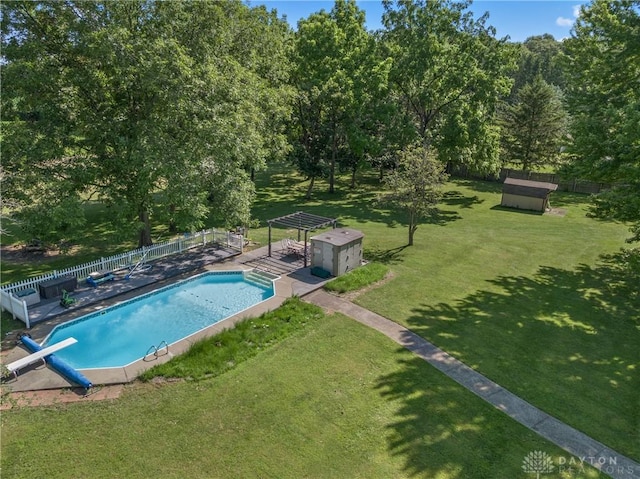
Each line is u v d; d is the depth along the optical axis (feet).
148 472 26.86
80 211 50.03
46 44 50.67
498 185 134.00
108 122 54.24
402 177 70.49
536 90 128.77
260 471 27.09
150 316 48.78
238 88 59.98
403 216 93.97
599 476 27.30
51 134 51.16
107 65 51.03
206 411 32.37
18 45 49.37
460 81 98.37
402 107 112.78
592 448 29.73
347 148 111.65
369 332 44.45
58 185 50.14
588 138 49.21
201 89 55.01
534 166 144.15
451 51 99.96
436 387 35.86
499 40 98.63
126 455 28.14
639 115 40.68
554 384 36.78
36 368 37.22
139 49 50.49
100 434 29.89
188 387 35.17
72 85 52.80
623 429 31.65
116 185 57.11
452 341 43.16
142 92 54.75
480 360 40.04
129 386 35.22
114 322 47.24
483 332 45.09
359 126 103.81
